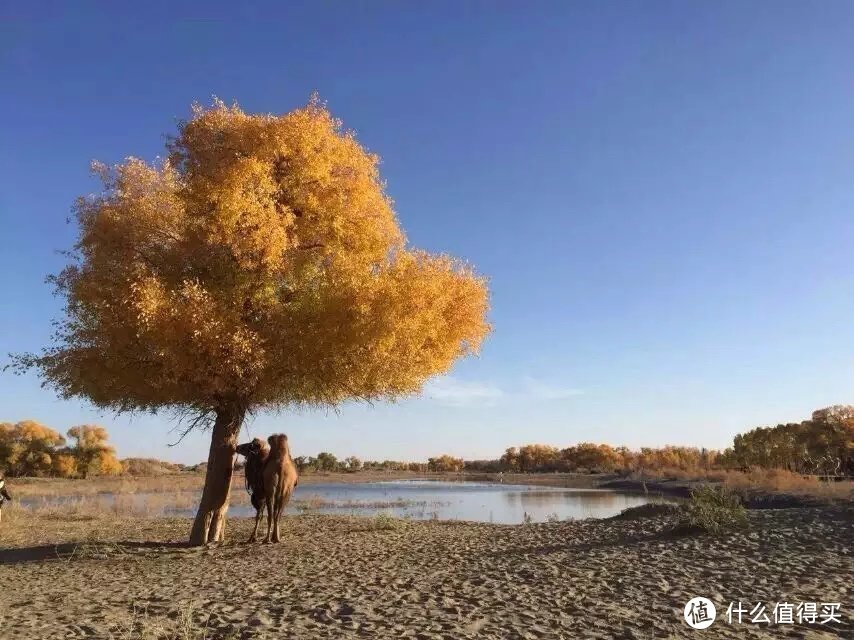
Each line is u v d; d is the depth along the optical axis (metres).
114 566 12.09
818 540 11.96
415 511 31.44
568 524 18.78
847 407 62.31
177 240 14.02
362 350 13.26
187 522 22.55
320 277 13.98
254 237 12.52
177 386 13.48
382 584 9.26
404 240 14.89
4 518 22.52
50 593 9.19
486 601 7.86
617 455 123.31
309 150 13.35
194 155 13.81
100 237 13.50
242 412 14.95
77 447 80.19
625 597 7.99
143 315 11.61
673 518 16.55
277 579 10.04
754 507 24.97
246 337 12.67
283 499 15.40
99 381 13.23
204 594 8.82
